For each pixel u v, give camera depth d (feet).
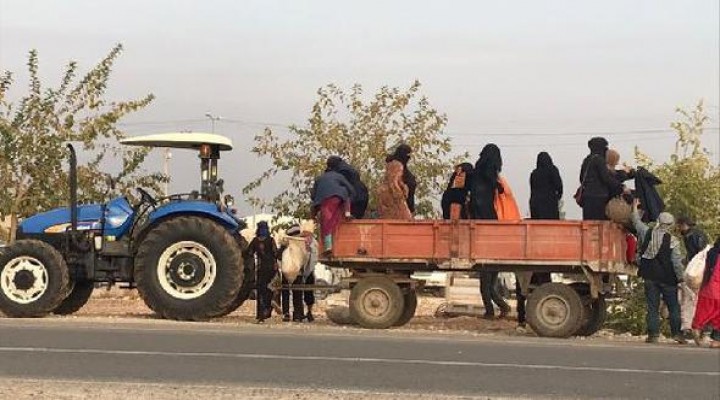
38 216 54.60
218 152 55.31
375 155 88.74
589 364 35.81
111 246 53.47
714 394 29.99
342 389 29.86
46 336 41.24
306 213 87.56
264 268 53.47
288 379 31.60
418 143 88.79
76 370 32.81
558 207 50.42
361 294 49.06
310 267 55.42
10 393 28.32
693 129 62.49
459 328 52.65
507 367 34.63
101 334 42.24
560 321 46.60
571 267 47.06
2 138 74.95
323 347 39.24
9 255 51.98
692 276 45.60
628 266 48.37
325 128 90.63
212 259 50.88
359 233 48.98
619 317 56.49
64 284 52.01
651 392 30.19
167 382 30.71
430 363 35.22
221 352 37.27
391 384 30.91
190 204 52.08
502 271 47.98
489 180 49.65
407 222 48.44
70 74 76.84
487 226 47.52
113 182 74.79
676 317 46.29
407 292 50.96
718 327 44.01
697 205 60.49
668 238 46.11
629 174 49.34
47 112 76.13
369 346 39.83
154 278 51.06
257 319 53.93
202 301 50.67
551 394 29.55
